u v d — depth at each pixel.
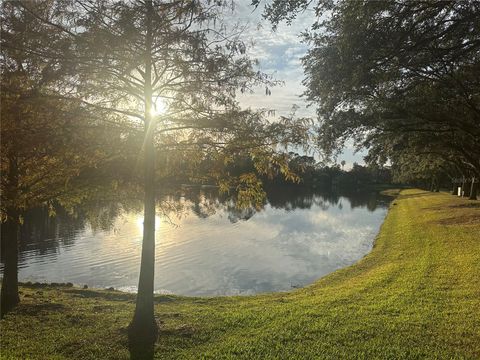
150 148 8.02
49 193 9.02
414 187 116.94
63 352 7.14
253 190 9.17
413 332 7.46
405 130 11.45
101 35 6.79
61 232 31.11
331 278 15.15
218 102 8.02
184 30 7.31
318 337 7.45
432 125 12.09
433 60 7.24
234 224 38.84
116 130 7.52
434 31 6.45
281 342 7.30
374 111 9.52
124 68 7.26
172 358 6.82
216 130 8.12
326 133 9.37
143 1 7.21
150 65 7.73
